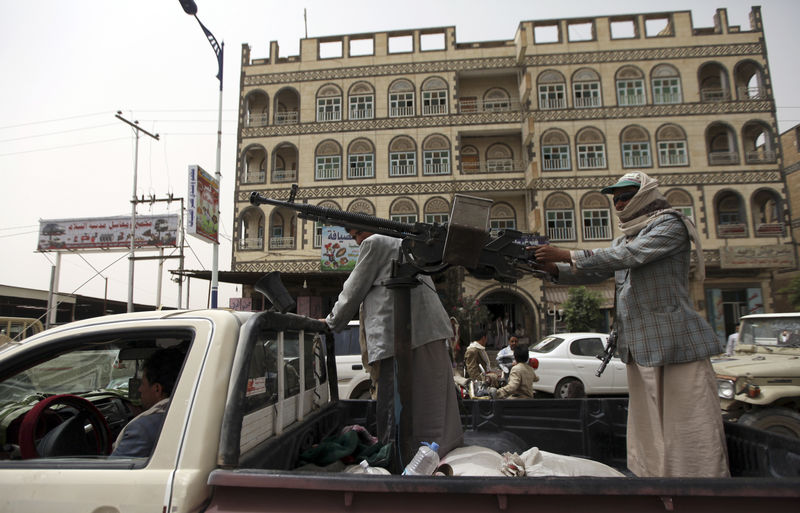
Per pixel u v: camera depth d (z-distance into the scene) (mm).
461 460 2109
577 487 1296
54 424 2297
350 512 1362
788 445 1844
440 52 24969
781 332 6250
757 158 22969
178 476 1458
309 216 2150
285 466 2002
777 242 22188
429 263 1995
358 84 25062
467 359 7465
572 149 23469
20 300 23531
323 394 2787
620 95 23828
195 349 1670
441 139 24297
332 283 23938
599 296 21000
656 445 2217
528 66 24281
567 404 3018
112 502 1474
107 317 1845
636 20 24359
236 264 23750
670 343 1995
